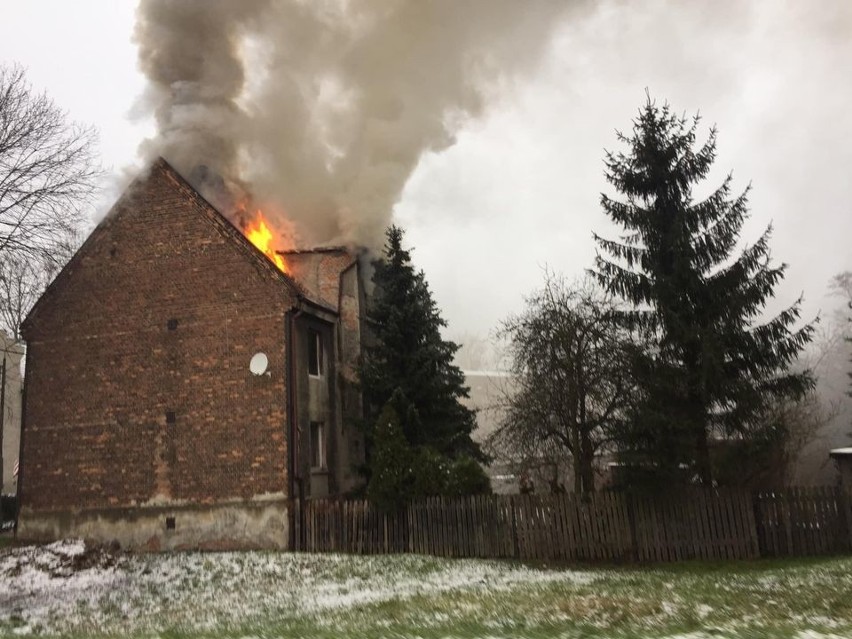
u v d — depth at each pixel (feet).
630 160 58.34
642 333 56.49
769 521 50.44
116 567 50.52
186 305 61.98
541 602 33.22
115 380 62.49
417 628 27.27
